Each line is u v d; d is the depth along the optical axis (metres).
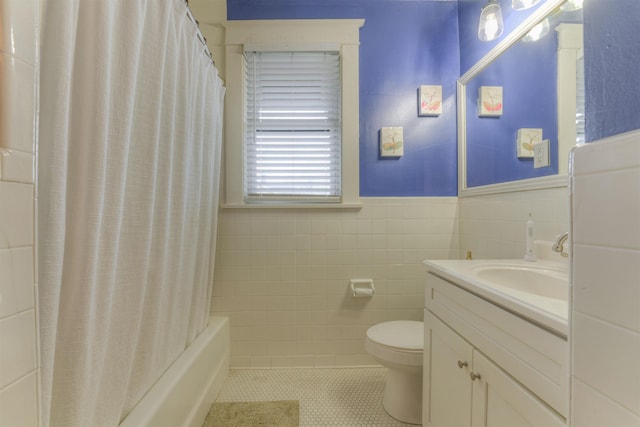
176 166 1.15
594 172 0.41
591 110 0.49
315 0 1.76
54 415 0.67
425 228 1.79
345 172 1.76
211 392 1.42
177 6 1.08
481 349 0.81
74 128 0.68
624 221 0.37
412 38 1.78
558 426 0.55
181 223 1.18
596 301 0.40
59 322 0.67
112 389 0.83
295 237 1.76
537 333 0.61
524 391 0.64
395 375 1.35
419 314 1.79
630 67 0.43
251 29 1.73
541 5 1.15
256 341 1.77
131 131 0.87
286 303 1.77
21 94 0.45
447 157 1.80
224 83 1.75
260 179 1.82
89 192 0.69
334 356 1.78
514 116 1.32
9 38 0.43
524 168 1.26
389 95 1.78
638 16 0.42
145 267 0.93
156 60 0.93
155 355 1.04
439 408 1.05
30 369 0.45
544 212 1.15
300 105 1.81
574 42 1.03
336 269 1.77
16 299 0.44
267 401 1.46
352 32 1.75
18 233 0.44
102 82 0.71
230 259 1.76
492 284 0.82
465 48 1.71
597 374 0.40
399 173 1.79
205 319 1.57
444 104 1.79
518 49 1.29
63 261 0.67
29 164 0.46
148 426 0.88
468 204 1.68
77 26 0.69
